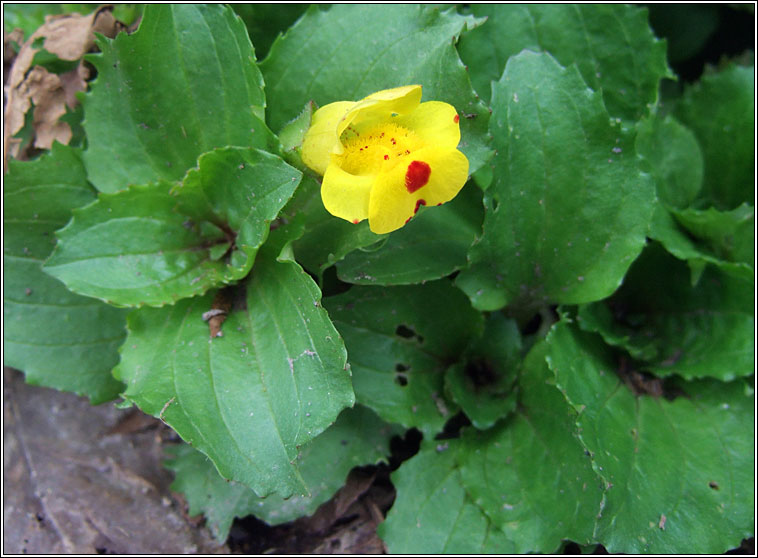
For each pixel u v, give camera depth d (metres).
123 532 0.16
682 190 0.17
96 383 0.15
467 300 0.15
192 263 0.14
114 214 0.13
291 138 0.12
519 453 0.15
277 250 0.13
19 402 0.17
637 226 0.14
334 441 0.15
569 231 0.14
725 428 0.15
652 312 0.17
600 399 0.14
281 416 0.12
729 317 0.15
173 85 0.13
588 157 0.14
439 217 0.15
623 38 0.17
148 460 0.17
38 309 0.15
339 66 0.14
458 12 0.16
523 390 0.15
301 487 0.11
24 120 0.17
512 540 0.14
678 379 0.16
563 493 0.14
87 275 0.13
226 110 0.14
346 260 0.14
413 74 0.13
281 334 0.12
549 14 0.17
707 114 0.18
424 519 0.15
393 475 0.15
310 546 0.16
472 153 0.13
